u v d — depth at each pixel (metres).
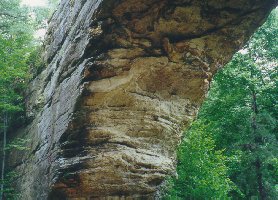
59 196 12.61
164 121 12.48
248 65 19.31
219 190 14.67
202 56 12.33
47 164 13.68
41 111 15.56
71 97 12.32
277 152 17.20
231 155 18.36
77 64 12.38
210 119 20.83
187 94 12.88
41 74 16.48
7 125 18.66
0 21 20.58
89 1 11.89
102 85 11.72
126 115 12.00
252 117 18.08
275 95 19.70
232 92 19.89
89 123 11.88
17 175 17.28
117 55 11.62
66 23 14.02
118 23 11.26
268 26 20.25
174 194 12.94
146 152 12.27
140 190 12.23
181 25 11.59
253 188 18.28
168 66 12.05
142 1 10.80
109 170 11.79
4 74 16.91
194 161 14.66
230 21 11.80
